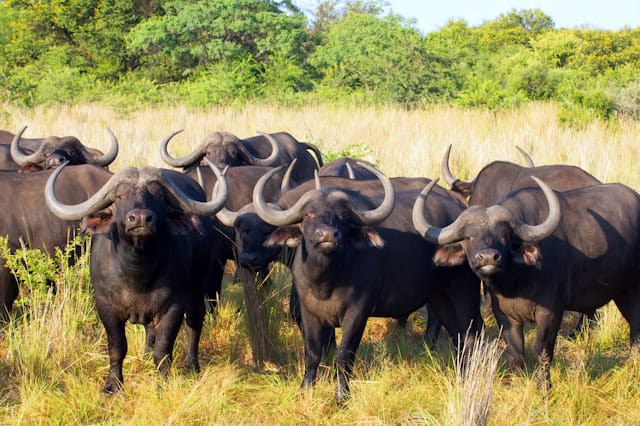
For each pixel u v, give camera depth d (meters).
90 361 13.91
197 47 77.75
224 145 23.11
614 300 15.15
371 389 12.55
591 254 13.78
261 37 79.25
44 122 42.19
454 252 13.02
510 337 13.62
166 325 13.06
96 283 12.96
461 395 11.51
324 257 12.38
